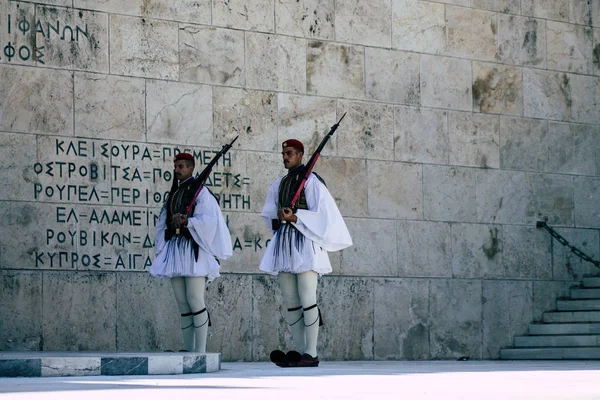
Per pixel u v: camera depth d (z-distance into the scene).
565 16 20.70
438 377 10.77
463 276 19.23
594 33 20.89
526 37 20.28
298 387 8.90
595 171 20.75
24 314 15.64
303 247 13.12
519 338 19.52
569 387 9.04
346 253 18.17
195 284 13.94
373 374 11.52
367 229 18.39
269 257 13.30
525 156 20.06
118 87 16.56
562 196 20.39
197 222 13.77
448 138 19.33
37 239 15.81
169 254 13.88
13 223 15.70
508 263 19.70
